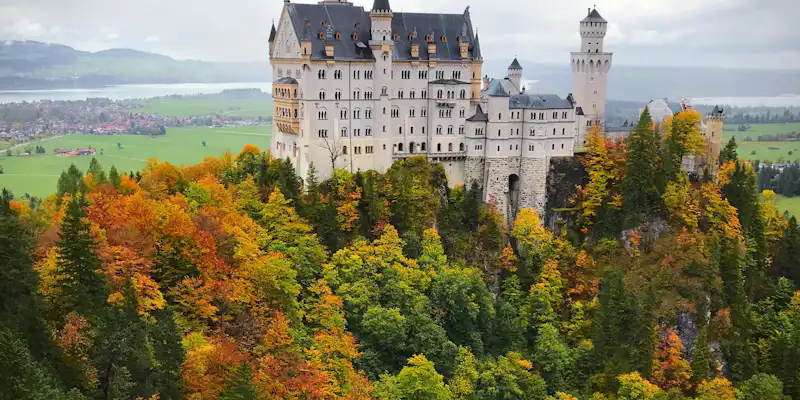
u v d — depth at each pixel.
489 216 191.25
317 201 167.75
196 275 130.50
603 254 189.88
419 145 193.88
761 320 182.75
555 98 199.75
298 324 135.38
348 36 184.00
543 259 186.25
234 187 169.00
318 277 155.00
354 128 182.62
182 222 132.75
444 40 197.88
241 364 102.00
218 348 108.00
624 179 194.50
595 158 198.88
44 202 155.50
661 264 181.50
